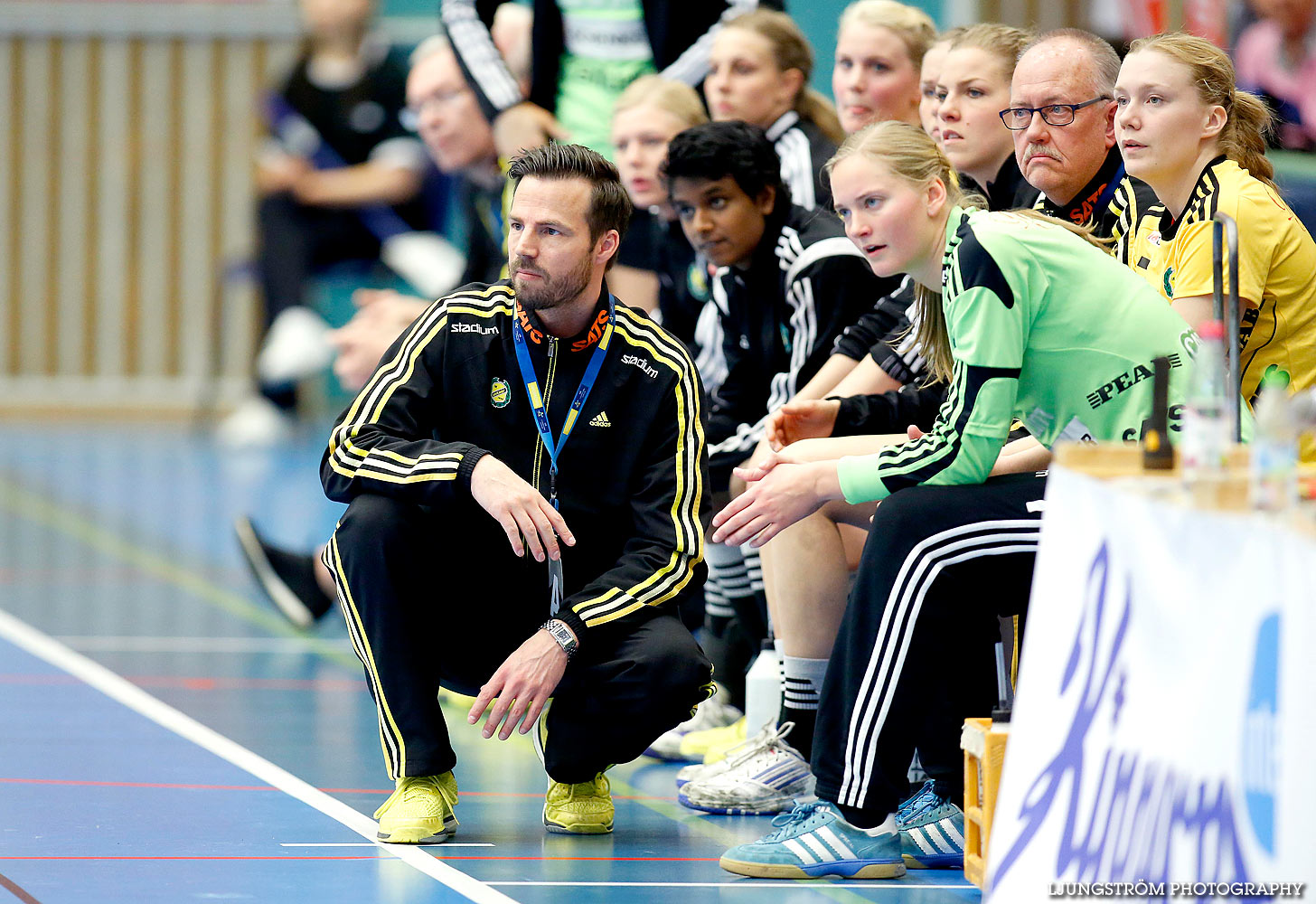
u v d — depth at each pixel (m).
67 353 42.56
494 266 18.62
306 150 36.09
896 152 9.48
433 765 9.84
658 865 9.52
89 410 42.50
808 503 9.31
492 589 10.20
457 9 18.84
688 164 12.40
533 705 9.60
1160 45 9.84
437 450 9.70
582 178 9.80
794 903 8.70
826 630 10.85
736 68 14.29
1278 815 5.70
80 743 12.36
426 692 9.86
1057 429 9.29
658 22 17.34
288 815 10.40
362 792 11.10
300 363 37.00
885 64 13.67
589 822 10.27
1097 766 6.83
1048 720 7.27
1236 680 6.00
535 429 10.26
